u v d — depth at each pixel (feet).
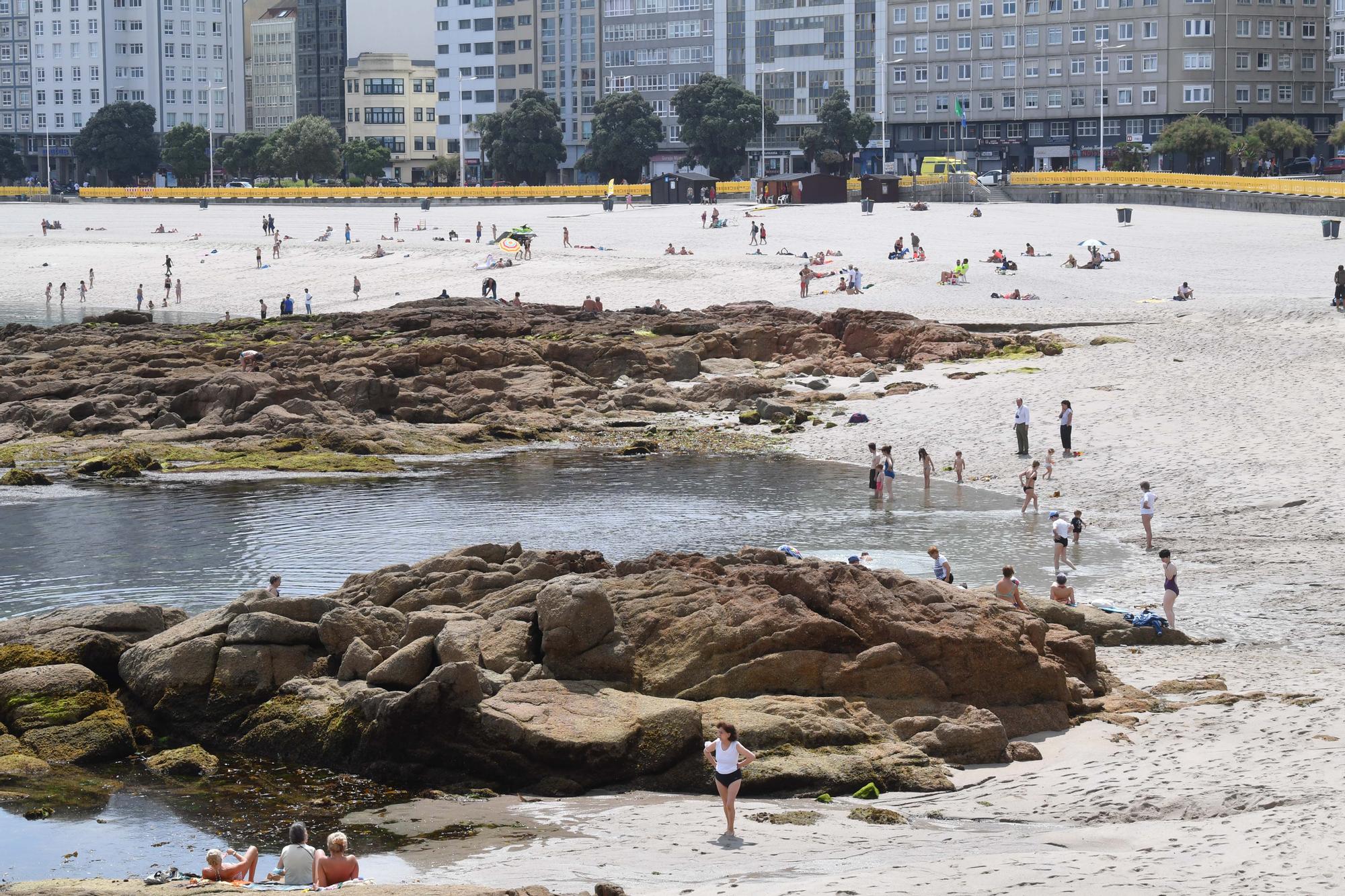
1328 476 161.17
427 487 179.73
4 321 379.76
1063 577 111.86
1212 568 130.41
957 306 293.23
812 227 443.73
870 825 73.61
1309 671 98.32
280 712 91.97
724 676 90.38
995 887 57.41
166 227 545.44
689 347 261.24
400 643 96.02
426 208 567.59
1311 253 348.79
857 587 95.96
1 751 89.61
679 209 522.47
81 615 102.78
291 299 369.30
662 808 78.95
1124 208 426.10
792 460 193.26
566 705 86.84
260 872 71.00
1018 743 87.40
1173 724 87.76
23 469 186.70
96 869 72.33
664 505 165.27
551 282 375.25
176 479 186.09
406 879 68.13
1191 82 611.88
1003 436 194.90
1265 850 60.59
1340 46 559.38
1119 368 229.86
